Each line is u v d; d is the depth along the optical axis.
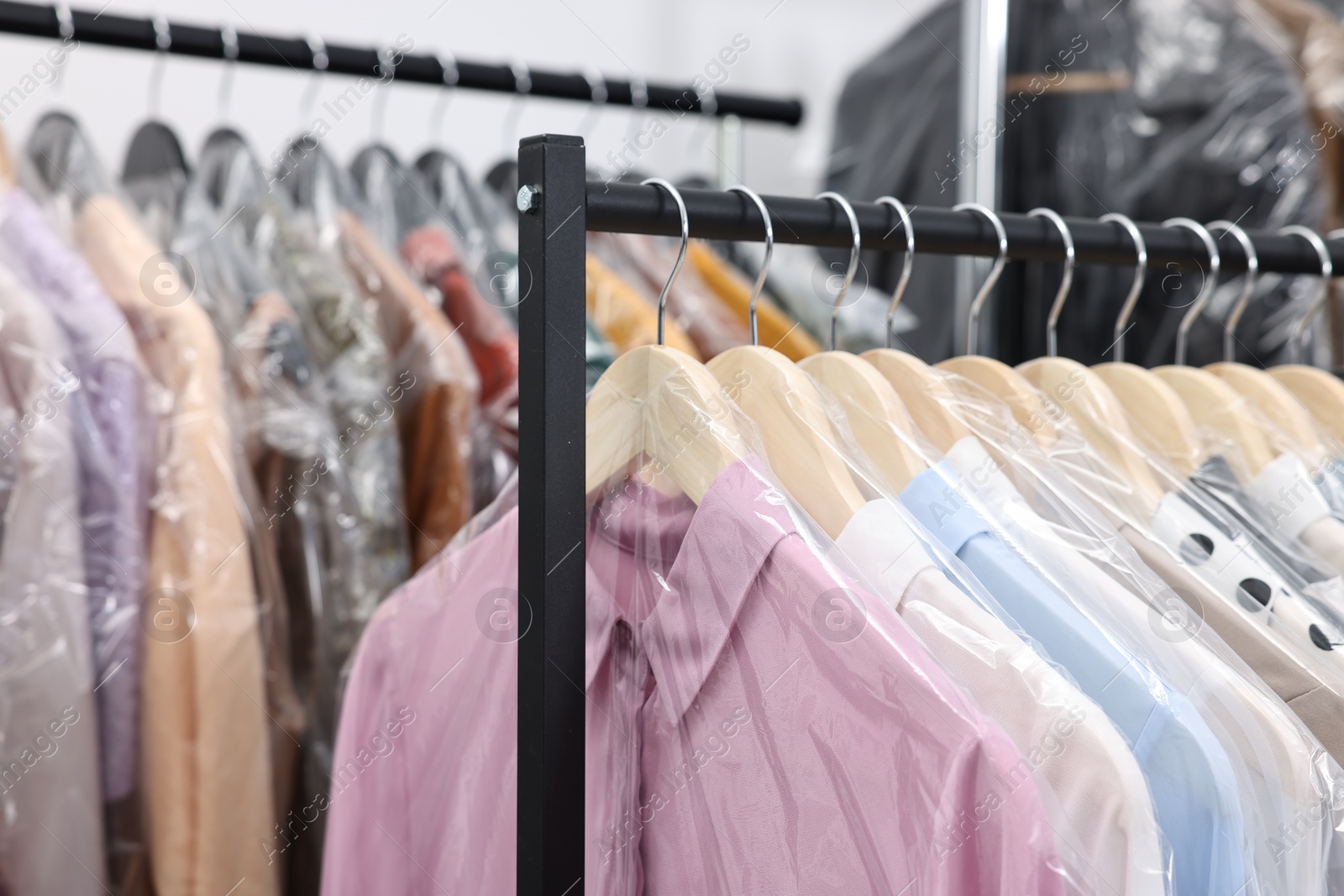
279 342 0.92
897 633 0.46
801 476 0.54
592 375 1.07
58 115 1.02
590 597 0.60
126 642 0.83
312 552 0.92
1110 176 1.25
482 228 1.19
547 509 0.51
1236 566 0.59
